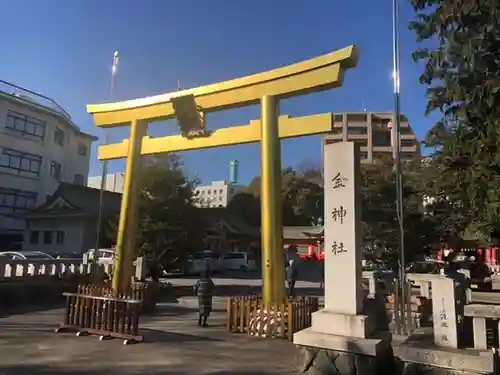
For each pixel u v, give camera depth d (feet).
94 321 31.76
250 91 35.76
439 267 66.33
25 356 25.26
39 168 127.75
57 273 54.54
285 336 31.76
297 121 33.83
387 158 58.13
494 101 20.34
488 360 17.97
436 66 22.34
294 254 65.77
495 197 21.70
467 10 20.65
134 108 41.75
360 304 21.99
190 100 37.68
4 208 118.21
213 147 37.70
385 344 20.51
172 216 66.95
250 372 22.67
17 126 122.01
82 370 22.59
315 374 21.50
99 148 44.14
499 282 62.08
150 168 68.59
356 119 170.19
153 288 49.29
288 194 152.25
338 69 31.73
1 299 46.03
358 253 22.24
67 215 103.45
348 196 22.77
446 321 20.29
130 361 24.58
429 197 47.98
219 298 58.95
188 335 32.94
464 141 23.62
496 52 20.95
